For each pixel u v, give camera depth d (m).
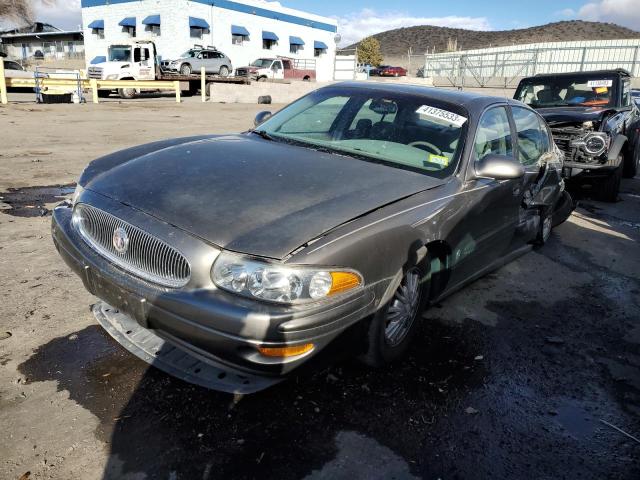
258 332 2.20
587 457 2.51
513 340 3.57
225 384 2.51
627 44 35.31
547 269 5.00
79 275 2.84
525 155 4.48
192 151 3.38
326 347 2.42
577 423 2.75
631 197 8.61
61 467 2.21
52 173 7.61
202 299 2.28
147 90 25.55
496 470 2.38
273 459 2.33
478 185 3.46
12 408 2.53
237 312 2.21
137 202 2.68
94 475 2.18
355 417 2.64
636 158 10.09
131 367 2.90
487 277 4.67
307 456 2.37
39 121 13.47
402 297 2.96
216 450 2.36
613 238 6.20
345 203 2.70
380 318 2.71
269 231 2.39
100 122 13.84
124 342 2.85
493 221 3.72
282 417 2.59
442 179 3.28
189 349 2.42
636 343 3.68
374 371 3.03
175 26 32.25
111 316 3.07
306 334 2.28
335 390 2.83
